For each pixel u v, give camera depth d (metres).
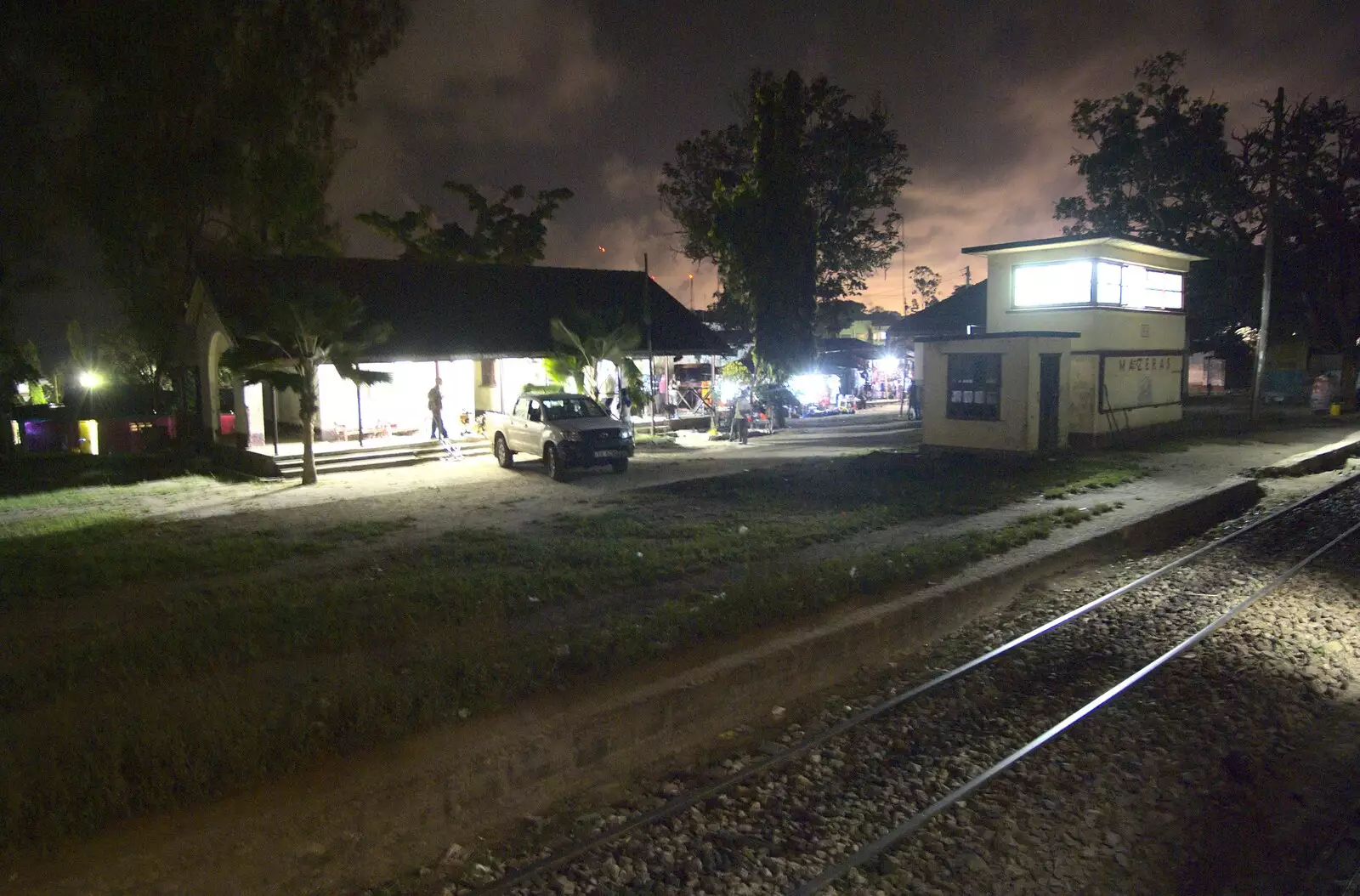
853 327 73.44
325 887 4.67
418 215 38.59
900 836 5.05
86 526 14.33
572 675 6.71
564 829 5.27
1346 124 33.69
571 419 19.95
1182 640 8.45
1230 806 5.48
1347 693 7.21
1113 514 13.41
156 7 26.81
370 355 23.64
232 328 21.44
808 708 7.04
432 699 5.99
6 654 7.70
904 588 9.24
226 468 22.23
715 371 32.06
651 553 11.03
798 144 32.69
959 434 20.95
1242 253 36.84
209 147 28.88
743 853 4.93
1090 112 39.50
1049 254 21.78
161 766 4.98
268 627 8.04
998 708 6.99
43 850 4.21
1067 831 5.18
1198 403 41.00
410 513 15.37
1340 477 17.81
